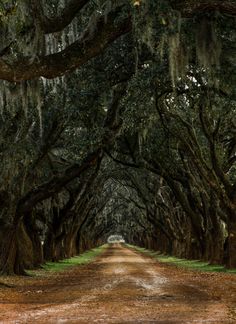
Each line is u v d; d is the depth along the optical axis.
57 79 25.94
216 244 38.84
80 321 12.32
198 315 13.13
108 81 25.91
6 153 27.19
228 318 12.59
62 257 54.16
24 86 21.62
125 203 94.75
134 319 12.55
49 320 12.53
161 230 68.38
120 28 14.84
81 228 70.62
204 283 22.80
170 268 36.03
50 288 21.88
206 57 17.34
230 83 22.44
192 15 16.20
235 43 20.25
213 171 32.03
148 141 38.75
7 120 26.80
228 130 35.34
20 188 28.38
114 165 55.28
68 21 15.09
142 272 31.61
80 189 45.28
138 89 26.08
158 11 14.83
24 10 16.41
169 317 12.83
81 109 27.36
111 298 17.31
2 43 20.06
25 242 35.56
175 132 33.16
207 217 41.84
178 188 44.34
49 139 29.97
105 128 29.88
